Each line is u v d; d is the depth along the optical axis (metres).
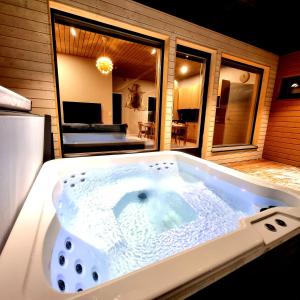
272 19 2.83
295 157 4.00
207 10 2.62
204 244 0.69
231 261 0.65
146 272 0.56
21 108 1.19
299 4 2.47
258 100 4.37
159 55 2.93
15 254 0.63
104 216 1.52
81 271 0.91
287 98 4.09
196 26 2.97
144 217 1.63
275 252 0.79
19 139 0.95
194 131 5.89
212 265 0.61
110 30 2.51
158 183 2.29
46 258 0.69
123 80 7.89
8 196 0.76
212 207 1.72
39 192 1.15
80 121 6.41
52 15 2.15
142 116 8.62
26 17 1.95
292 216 0.93
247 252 0.69
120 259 1.12
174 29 2.78
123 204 1.79
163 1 2.44
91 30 2.43
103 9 2.26
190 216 1.63
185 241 1.32
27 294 0.49
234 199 1.68
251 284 0.73
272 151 4.43
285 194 1.30
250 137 4.57
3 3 1.86
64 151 2.66
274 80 4.27
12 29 1.92
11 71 1.98
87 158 1.99
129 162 2.24
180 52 3.09
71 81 6.11
